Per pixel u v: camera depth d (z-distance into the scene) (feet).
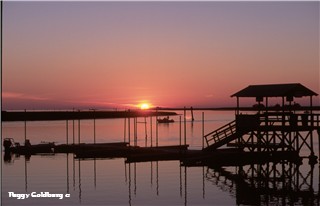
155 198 91.40
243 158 137.80
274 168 132.87
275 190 100.73
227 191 99.45
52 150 189.06
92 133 336.70
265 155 136.46
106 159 164.04
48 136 294.66
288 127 132.57
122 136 303.89
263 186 105.81
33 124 500.33
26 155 181.37
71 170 134.00
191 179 115.03
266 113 134.00
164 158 153.79
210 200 89.25
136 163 148.25
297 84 137.28
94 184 108.78
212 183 109.40
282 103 135.13
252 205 83.82
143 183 109.60
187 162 138.10
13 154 184.75
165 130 386.73
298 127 133.28
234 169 133.59
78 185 107.34
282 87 137.59
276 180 114.32
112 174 124.98
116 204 85.40
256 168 135.13
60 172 129.90
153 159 152.97
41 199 90.74
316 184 108.37
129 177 119.03
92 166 142.82
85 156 168.25
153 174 123.85
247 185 106.83
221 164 137.59
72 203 86.02
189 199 90.07
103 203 86.38
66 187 104.63
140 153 165.89
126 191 99.30
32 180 115.34
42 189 102.63
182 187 104.06
